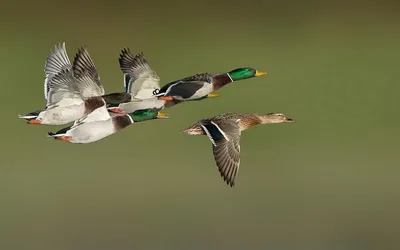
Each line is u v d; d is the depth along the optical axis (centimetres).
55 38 3136
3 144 2609
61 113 1831
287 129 2720
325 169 2614
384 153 2689
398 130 2781
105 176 2527
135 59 2105
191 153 2600
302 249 2288
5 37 3084
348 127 2781
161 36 3189
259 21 3303
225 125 1803
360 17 3322
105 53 3102
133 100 2036
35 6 3266
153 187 2495
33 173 2527
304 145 2698
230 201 2456
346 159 2664
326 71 2988
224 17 3325
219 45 3141
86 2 3306
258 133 2686
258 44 3144
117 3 3331
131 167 2555
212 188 2497
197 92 1986
